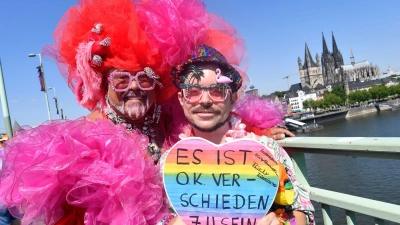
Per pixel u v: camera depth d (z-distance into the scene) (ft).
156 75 6.13
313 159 77.10
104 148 5.00
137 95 6.07
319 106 336.49
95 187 4.84
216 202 4.82
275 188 4.78
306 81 412.77
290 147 6.33
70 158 4.71
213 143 5.02
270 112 6.84
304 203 5.03
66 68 6.98
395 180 49.70
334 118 294.25
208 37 6.66
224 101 5.16
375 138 4.76
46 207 4.88
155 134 6.75
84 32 6.27
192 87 5.08
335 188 52.29
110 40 5.88
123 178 4.79
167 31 6.01
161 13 6.13
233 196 4.81
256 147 4.96
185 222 4.82
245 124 6.19
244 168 4.88
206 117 5.16
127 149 5.06
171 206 5.04
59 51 6.71
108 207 4.88
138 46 5.88
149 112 6.68
